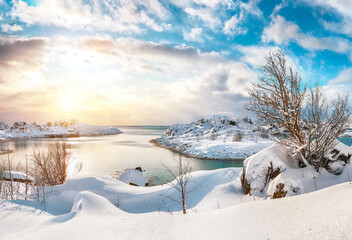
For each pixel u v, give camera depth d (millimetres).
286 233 2494
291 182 6016
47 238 3303
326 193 3459
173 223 3400
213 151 46781
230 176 9086
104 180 11359
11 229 4609
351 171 6340
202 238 2781
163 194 9016
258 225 2826
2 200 6828
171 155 47969
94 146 68438
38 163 12750
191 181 9711
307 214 2854
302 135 7035
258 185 6965
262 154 7375
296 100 6969
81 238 3176
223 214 3430
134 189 10727
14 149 54688
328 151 6863
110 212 4691
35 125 145250
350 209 2674
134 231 3238
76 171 17750
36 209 6531
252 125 90250
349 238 2125
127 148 62969
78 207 4910
